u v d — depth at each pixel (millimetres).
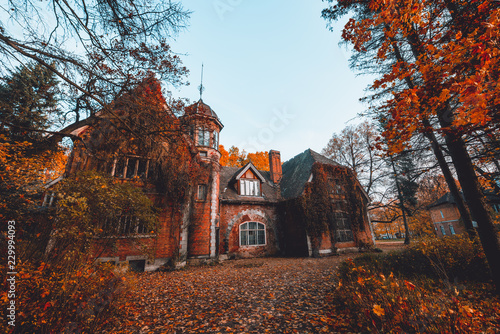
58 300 3672
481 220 5105
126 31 4848
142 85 5938
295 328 4551
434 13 3742
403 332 2902
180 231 11742
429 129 3775
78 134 9664
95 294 4379
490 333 3322
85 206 4945
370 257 8375
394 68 3328
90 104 5910
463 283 5723
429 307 3184
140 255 10578
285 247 17984
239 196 18203
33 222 5387
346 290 5246
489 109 2463
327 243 16625
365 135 25641
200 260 13008
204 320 5102
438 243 7184
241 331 4559
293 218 17656
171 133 7711
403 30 3943
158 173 11828
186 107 7949
